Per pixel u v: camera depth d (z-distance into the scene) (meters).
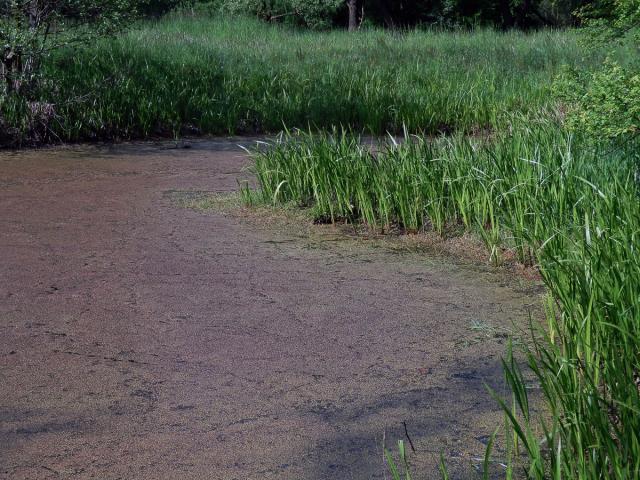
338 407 3.65
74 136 11.47
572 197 5.80
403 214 6.70
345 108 13.03
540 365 4.06
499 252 6.00
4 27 11.29
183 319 4.67
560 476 2.66
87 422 3.48
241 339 4.40
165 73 13.45
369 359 4.17
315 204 7.37
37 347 4.25
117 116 11.80
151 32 18.58
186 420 3.51
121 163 9.85
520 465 3.16
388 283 5.39
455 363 4.13
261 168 7.89
